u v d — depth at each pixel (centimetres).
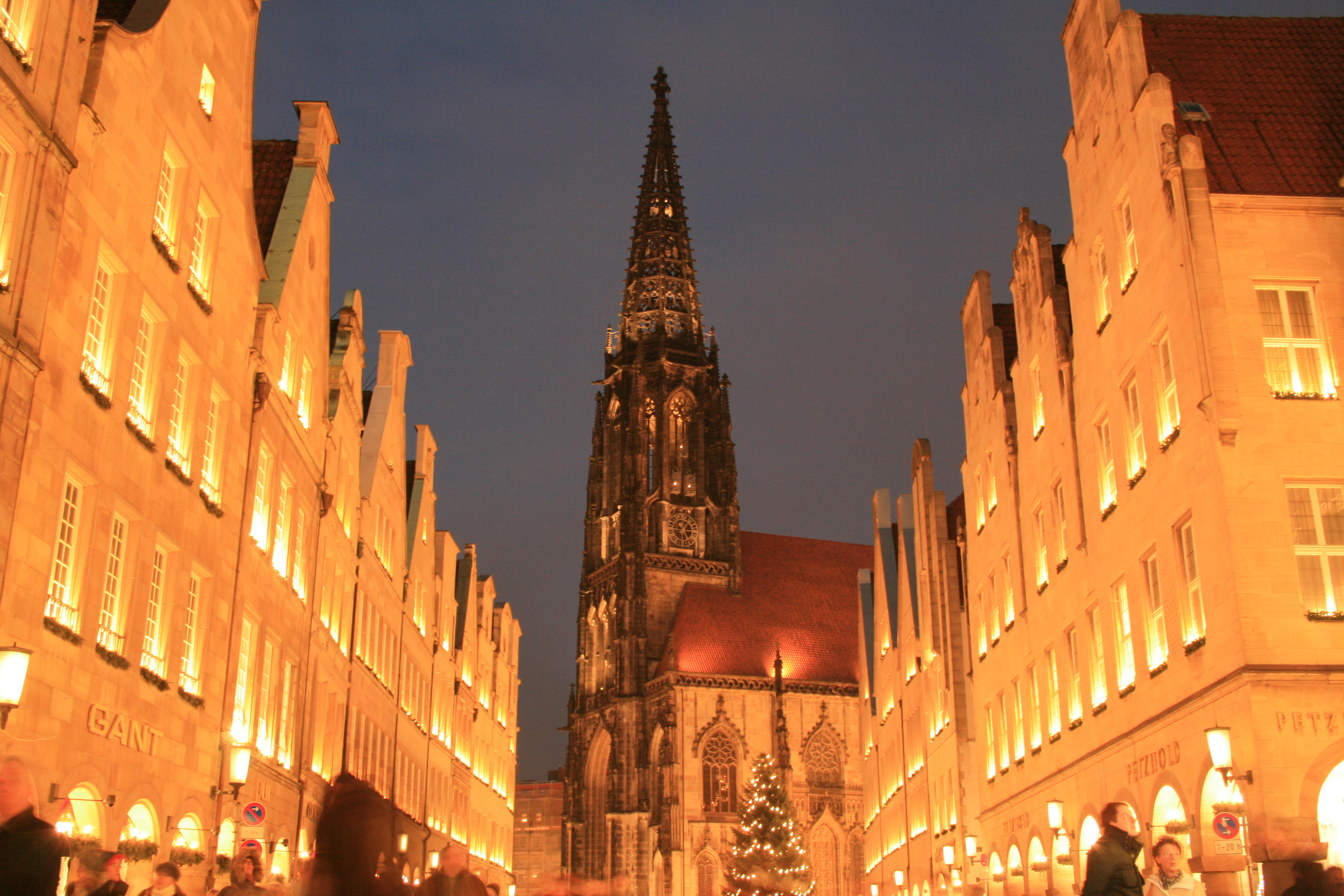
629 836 14612
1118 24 3950
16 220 2359
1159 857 1795
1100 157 4169
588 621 16650
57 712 2548
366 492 6094
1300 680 3005
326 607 5166
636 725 15062
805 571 16888
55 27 2481
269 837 4156
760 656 15550
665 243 17838
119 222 2866
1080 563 4434
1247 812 2973
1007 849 5472
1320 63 3950
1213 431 3212
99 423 2764
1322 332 3328
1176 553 3531
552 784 19638
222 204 3678
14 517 2355
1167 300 3522
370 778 6028
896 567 9731
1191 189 3388
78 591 2702
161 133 3138
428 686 7838
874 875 10038
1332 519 3170
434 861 7562
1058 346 4641
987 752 5894
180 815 3284
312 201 4838
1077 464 4491
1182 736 3428
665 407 16812
